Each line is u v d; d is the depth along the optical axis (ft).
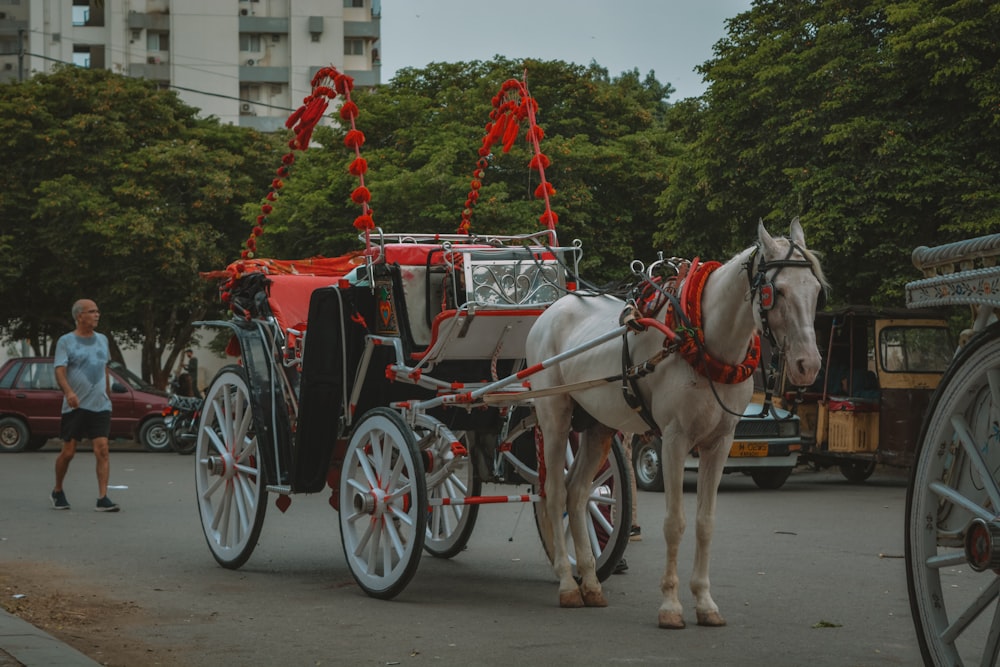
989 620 23.17
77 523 39.09
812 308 20.02
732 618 23.45
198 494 31.53
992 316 14.98
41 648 18.83
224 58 198.80
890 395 55.36
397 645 20.89
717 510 45.09
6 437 79.36
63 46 196.03
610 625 22.75
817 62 62.28
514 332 27.50
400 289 27.35
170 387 102.73
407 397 29.01
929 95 59.72
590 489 26.23
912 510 15.97
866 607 24.67
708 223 69.87
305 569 29.91
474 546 34.88
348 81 28.09
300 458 27.91
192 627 22.44
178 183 99.25
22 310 103.45
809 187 60.95
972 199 56.54
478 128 84.58
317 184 86.22
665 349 22.12
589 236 81.71
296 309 32.19
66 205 91.97
